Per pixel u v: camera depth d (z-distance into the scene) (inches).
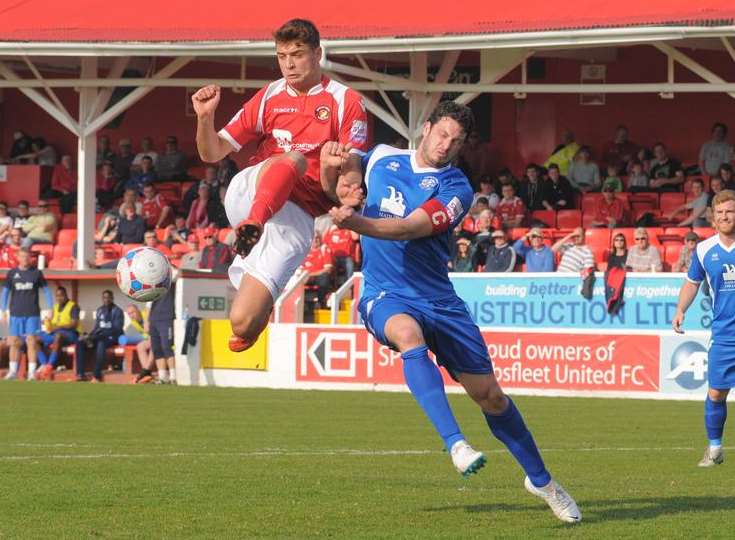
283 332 1339.8
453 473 623.8
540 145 1894.7
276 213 507.8
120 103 1652.3
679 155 1831.9
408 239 456.1
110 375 1470.2
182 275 1405.0
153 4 1630.2
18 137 2071.9
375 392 1249.4
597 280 1290.6
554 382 1223.5
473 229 1555.1
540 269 1419.8
